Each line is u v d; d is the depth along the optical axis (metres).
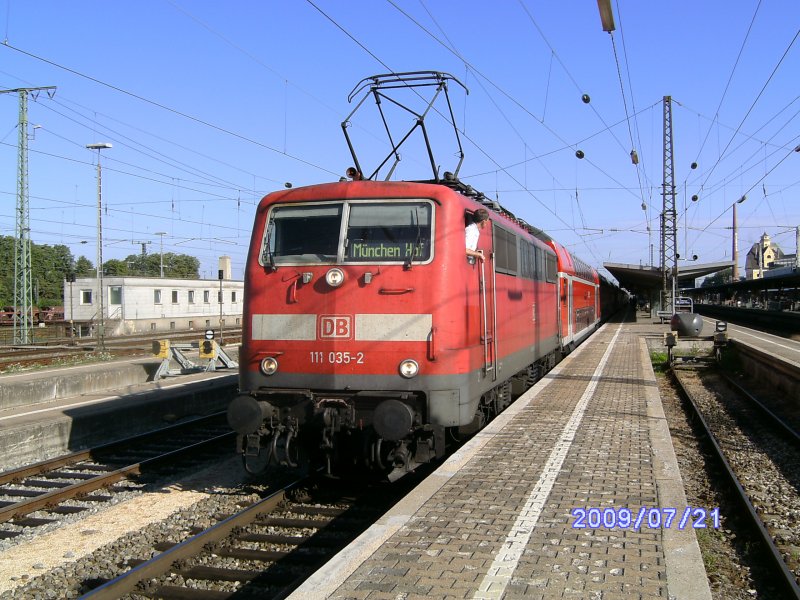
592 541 5.64
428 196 8.33
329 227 8.49
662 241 44.34
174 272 101.75
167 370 19.31
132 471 10.09
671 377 22.77
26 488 9.66
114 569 6.61
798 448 11.68
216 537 7.11
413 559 5.26
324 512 7.98
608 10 9.70
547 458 8.48
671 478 7.55
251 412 8.15
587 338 32.72
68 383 16.28
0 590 6.23
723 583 5.91
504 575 4.96
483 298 9.30
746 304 85.06
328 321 8.14
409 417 7.58
